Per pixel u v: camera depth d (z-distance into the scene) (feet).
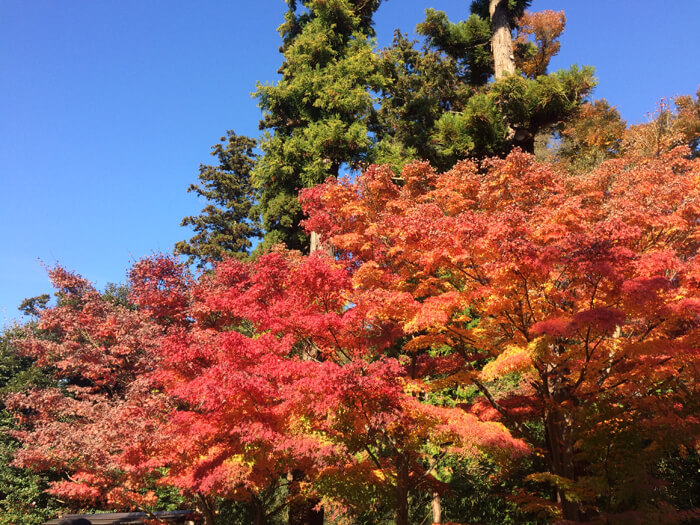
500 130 70.64
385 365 30.78
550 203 41.52
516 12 83.87
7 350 94.58
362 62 82.02
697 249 42.16
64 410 53.26
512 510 52.21
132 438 42.06
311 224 49.65
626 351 30.94
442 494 42.73
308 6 89.66
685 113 94.22
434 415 32.19
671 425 29.58
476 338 37.70
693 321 35.37
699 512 32.58
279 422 34.17
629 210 37.24
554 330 28.99
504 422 43.75
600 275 30.60
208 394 33.42
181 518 58.44
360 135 74.08
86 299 64.13
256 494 46.83
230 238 122.83
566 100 67.92
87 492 49.16
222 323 57.93
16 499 74.64
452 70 101.60
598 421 33.01
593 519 30.30
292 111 83.97
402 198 47.75
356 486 34.30
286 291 40.24
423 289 39.06
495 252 32.86
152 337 57.93
